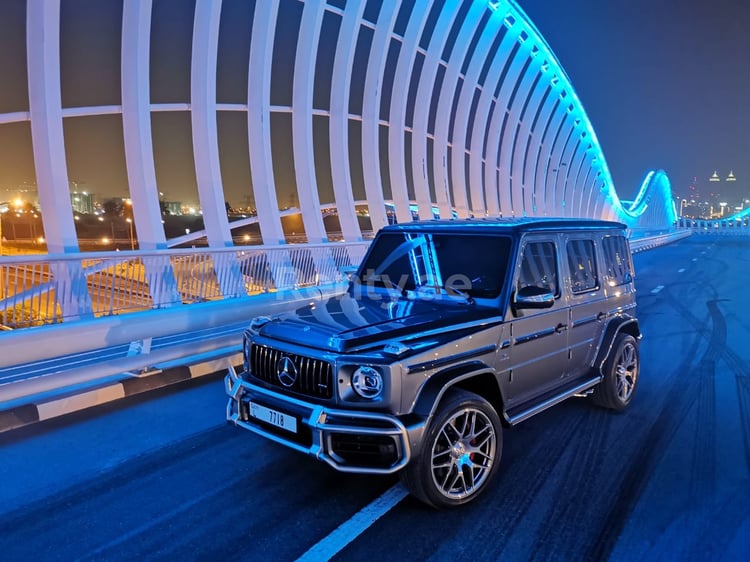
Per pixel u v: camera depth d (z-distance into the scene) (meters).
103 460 4.15
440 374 3.35
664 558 2.99
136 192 10.92
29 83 9.35
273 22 13.55
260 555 3.00
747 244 50.28
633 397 5.78
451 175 25.16
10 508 3.46
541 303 3.97
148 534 3.19
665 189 102.00
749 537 3.20
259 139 13.68
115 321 5.88
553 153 40.31
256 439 4.55
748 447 4.48
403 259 4.64
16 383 4.71
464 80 24.62
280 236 13.84
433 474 3.29
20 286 6.03
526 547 3.08
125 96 10.88
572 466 4.10
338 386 3.15
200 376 6.31
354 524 3.30
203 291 8.41
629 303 5.59
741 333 9.23
